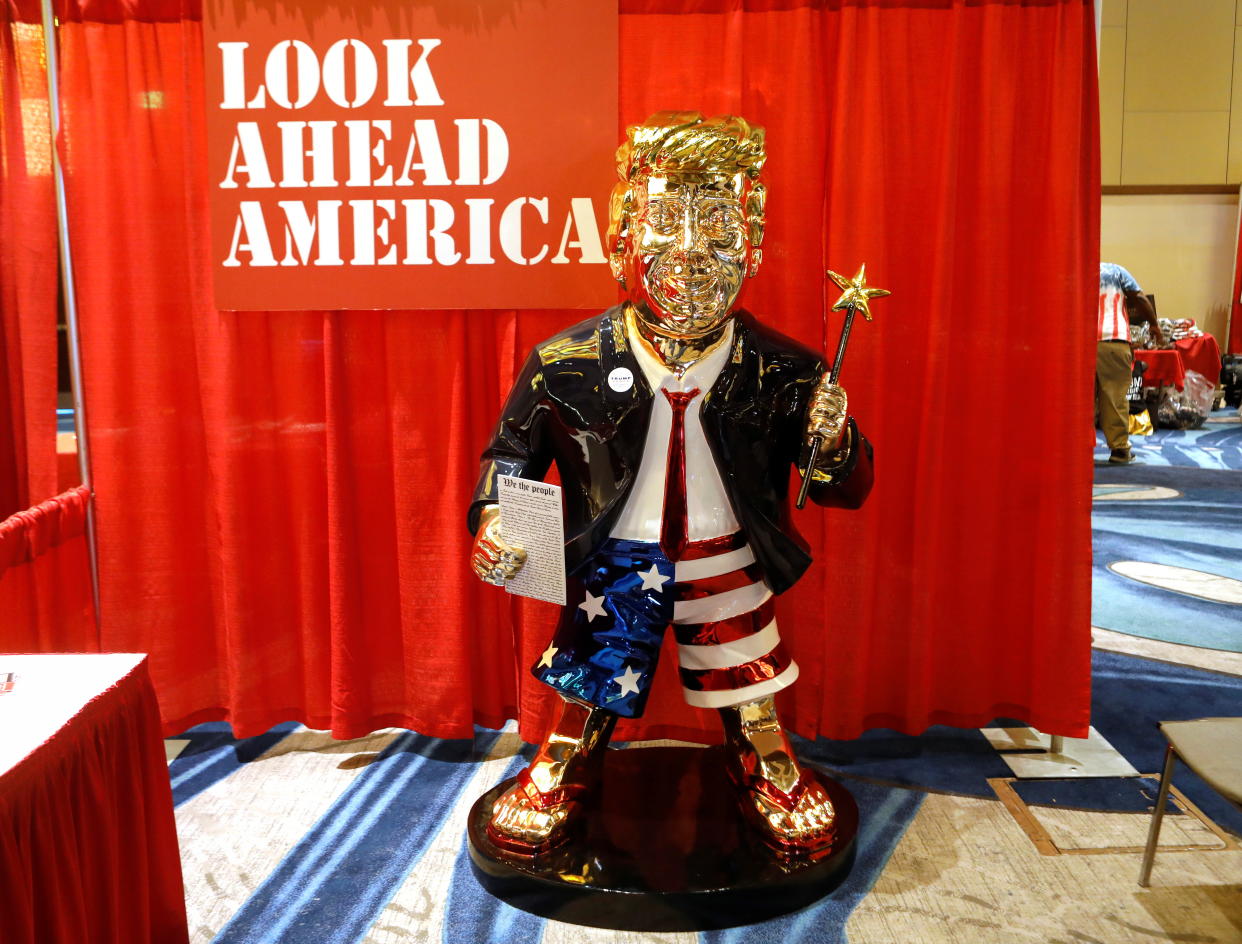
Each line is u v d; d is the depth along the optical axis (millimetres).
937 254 2479
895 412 2602
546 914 2010
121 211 2533
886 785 2537
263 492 2664
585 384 2023
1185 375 8938
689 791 2330
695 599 2098
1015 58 2443
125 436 2604
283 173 2461
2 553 2170
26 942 1234
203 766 2637
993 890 2094
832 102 2492
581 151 2441
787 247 2486
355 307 2500
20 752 1278
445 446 2605
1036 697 2650
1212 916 2000
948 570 2678
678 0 2441
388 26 2418
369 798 2473
